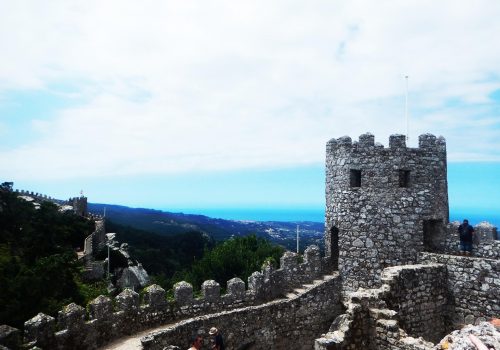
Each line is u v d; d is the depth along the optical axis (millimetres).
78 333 15461
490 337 9891
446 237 19922
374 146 20531
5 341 13031
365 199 20641
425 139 20422
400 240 19922
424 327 16156
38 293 20703
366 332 12742
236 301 20375
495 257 17734
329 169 22609
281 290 21734
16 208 39125
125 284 40531
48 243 37094
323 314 20891
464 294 16766
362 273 20578
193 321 17203
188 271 47438
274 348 19406
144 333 17406
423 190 20109
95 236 45781
